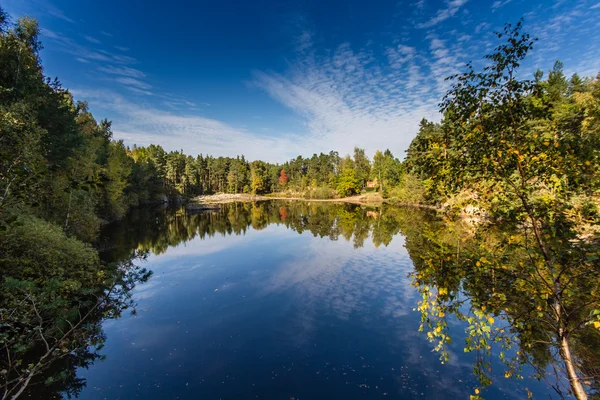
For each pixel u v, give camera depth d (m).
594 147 3.56
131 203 51.06
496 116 4.09
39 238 10.84
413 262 17.58
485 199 4.35
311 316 11.00
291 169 119.94
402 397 6.91
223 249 22.39
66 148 21.14
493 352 8.35
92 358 8.48
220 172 109.94
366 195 79.31
